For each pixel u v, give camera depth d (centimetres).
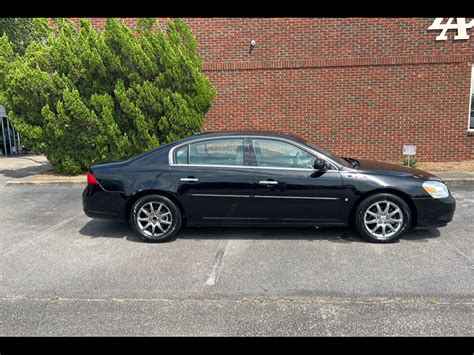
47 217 550
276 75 895
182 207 432
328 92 888
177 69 775
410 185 409
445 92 861
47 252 404
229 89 911
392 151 895
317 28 868
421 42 847
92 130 800
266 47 886
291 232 461
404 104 873
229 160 429
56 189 755
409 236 439
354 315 270
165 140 812
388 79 868
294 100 899
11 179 870
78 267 362
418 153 889
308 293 303
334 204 418
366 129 891
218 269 353
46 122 790
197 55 879
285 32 877
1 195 703
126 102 760
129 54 759
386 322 261
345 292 303
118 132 790
